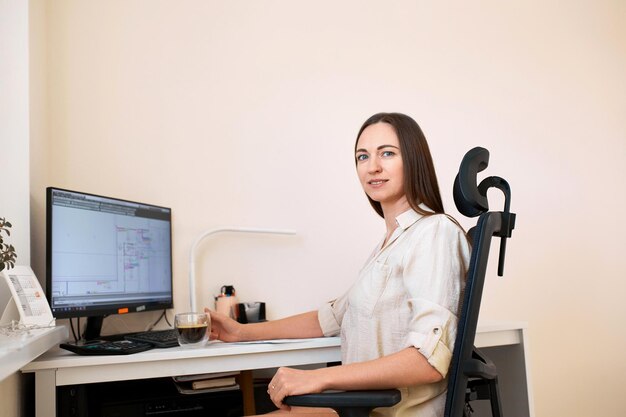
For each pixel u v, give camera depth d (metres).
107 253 1.80
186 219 2.23
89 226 1.73
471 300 1.06
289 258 2.34
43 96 2.01
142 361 1.51
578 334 2.80
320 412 1.36
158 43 2.26
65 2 2.16
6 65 1.72
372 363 1.15
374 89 2.54
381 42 2.57
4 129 1.70
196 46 2.31
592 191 2.91
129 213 1.92
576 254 2.84
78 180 2.12
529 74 2.84
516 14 2.85
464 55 2.71
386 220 1.45
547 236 2.79
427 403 1.22
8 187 1.69
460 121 2.67
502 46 2.79
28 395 1.61
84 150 2.13
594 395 2.80
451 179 2.62
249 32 2.39
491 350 1.95
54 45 2.13
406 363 1.15
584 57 2.98
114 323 2.09
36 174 1.86
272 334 1.78
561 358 2.76
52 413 1.44
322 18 2.49
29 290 1.47
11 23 1.74
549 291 2.77
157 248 2.07
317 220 2.39
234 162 2.31
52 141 2.10
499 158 2.73
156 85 2.24
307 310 2.34
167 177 2.22
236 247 2.28
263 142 2.36
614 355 2.86
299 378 1.13
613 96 3.03
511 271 2.71
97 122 2.16
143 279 1.97
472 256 1.08
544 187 2.81
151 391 1.76
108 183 2.15
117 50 2.21
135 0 2.25
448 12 2.71
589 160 2.93
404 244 1.29
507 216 1.14
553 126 2.86
